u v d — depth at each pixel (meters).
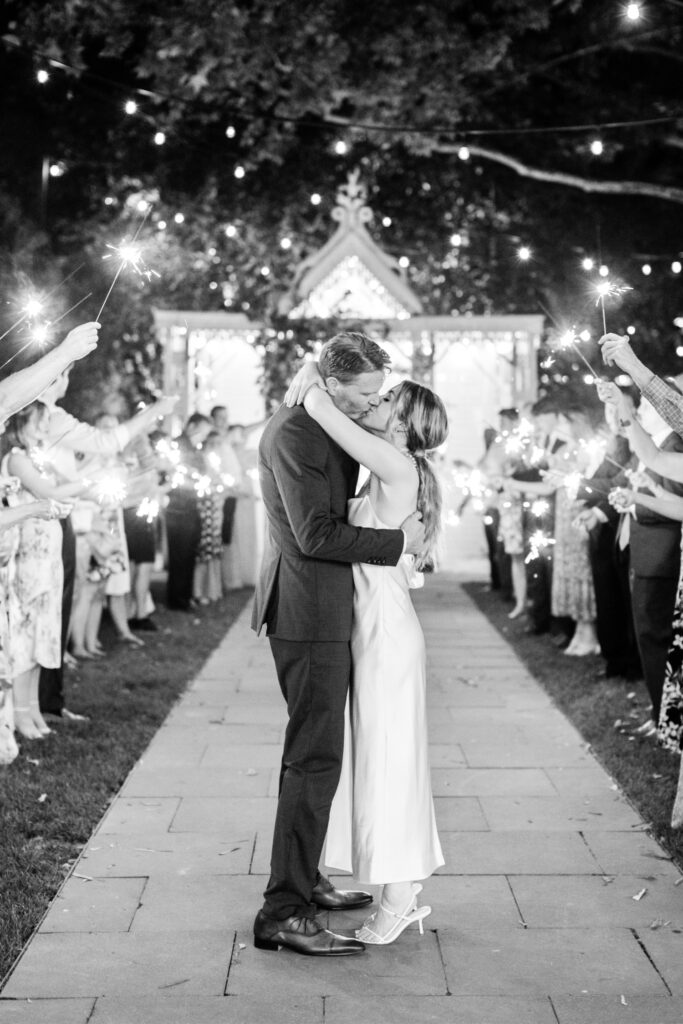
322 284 16.12
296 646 4.18
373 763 4.23
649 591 6.78
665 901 4.65
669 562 6.67
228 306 17.14
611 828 5.54
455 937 4.33
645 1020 3.69
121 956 4.16
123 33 11.87
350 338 4.21
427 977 4.00
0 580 5.85
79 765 6.49
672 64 13.87
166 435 12.93
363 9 12.33
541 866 5.05
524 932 4.37
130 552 11.29
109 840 5.35
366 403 4.23
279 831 4.23
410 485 4.19
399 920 4.27
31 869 4.91
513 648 10.70
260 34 11.50
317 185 16.41
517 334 16.14
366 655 4.26
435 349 16.56
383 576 4.27
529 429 6.75
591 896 4.71
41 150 15.84
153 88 13.33
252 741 7.23
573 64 13.96
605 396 5.47
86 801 5.83
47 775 6.26
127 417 17.03
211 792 6.11
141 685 8.82
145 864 5.05
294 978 4.00
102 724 7.48
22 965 4.07
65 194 17.62
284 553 4.20
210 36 11.23
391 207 18.03
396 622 4.27
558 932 4.36
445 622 12.35
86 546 9.57
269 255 16.14
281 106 12.61
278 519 4.20
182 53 11.31
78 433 7.34
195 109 13.38
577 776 6.44
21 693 7.11
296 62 11.80
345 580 4.21
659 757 6.64
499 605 13.44
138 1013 3.74
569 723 7.71
